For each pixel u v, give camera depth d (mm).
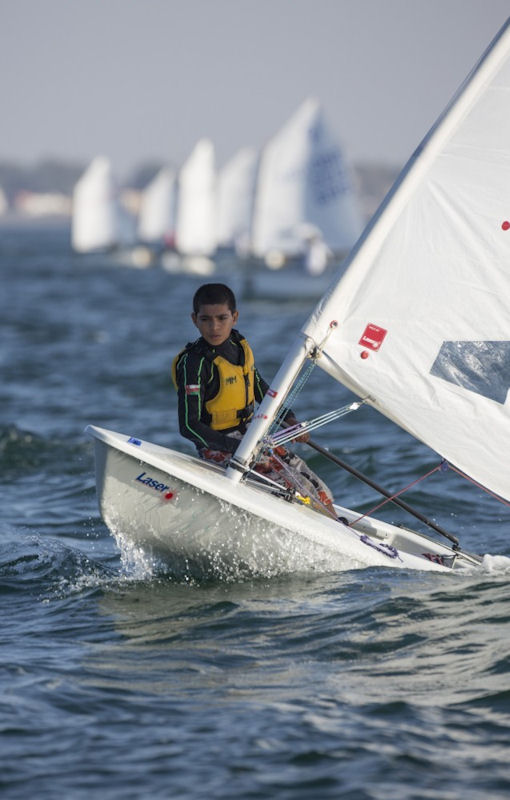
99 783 13531
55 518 30750
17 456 40375
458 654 17828
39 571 24047
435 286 21250
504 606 20188
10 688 16672
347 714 15570
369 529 25094
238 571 22219
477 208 21156
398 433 45750
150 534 21703
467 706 15781
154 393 60156
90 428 20969
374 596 20875
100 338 95625
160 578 22719
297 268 138250
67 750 14469
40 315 123312
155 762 14094
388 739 14695
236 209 192500
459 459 21672
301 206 141000
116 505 21281
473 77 21094
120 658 18078
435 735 14828
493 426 21391
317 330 21422
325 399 57750
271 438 22188
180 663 17781
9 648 18734
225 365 22125
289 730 15023
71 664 17797
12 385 63406
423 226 21250
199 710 15797
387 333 21359
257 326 111812
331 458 23406
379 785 13391
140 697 16312
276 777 13633
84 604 21234
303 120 139500
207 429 21938
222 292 21609
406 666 17406
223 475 22188
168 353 82375
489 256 21156
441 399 21422
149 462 20609
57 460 39969
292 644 18547
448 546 25797
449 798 13062
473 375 21312
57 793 13281
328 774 13695
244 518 21438
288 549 22016
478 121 21156
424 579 22094
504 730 14961
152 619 20094
